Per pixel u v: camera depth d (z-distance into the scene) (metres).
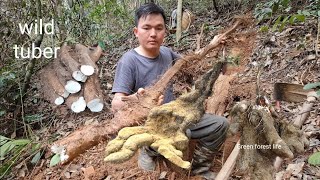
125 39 7.77
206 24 6.87
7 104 4.18
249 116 1.88
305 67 4.06
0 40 4.62
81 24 6.72
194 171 2.56
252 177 1.84
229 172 2.00
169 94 2.29
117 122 1.70
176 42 6.32
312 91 2.67
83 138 1.61
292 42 4.71
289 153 1.77
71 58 4.81
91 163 3.03
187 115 1.67
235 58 2.22
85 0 7.48
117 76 2.44
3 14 4.64
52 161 1.69
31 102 4.78
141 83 2.46
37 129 4.24
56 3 5.59
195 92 1.78
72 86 4.49
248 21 2.34
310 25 4.92
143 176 2.65
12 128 4.20
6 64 4.67
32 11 4.77
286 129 2.03
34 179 3.06
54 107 4.51
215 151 2.51
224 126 2.40
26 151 2.80
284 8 5.58
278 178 2.38
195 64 2.24
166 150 1.50
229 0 8.05
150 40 2.39
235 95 3.07
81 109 4.34
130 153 1.45
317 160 1.94
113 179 2.77
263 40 4.86
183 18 6.91
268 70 4.26
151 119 1.65
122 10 9.34
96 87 4.61
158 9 2.39
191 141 2.56
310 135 2.87
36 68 5.21
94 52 5.69
